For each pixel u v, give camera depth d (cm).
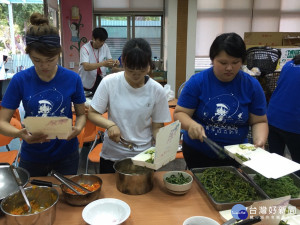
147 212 108
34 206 105
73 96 141
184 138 165
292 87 208
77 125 139
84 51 367
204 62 570
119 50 592
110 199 109
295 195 119
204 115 140
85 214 100
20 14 542
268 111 233
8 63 559
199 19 545
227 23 552
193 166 163
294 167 111
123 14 563
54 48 111
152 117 149
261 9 547
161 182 133
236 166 156
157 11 564
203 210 110
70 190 114
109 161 155
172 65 489
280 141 232
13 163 207
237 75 137
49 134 118
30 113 133
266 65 240
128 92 136
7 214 90
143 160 116
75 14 511
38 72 129
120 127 141
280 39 314
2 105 129
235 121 138
